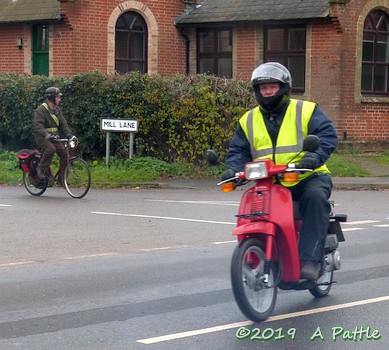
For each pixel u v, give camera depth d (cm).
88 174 1950
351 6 2859
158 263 1188
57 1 3048
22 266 1166
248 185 2311
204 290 1023
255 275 848
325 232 884
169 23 3192
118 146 2548
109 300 971
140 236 1416
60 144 1977
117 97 2508
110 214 1677
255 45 3048
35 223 1543
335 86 2867
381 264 1194
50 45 3048
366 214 1720
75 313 912
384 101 2955
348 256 1251
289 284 878
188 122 2494
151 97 2489
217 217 1645
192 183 2328
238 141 910
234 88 2505
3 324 866
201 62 3216
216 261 1205
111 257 1233
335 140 885
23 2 3155
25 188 2184
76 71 2998
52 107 1980
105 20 3050
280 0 2997
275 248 858
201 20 3120
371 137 2938
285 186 885
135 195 2066
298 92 2962
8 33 3194
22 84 2656
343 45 2859
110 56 3066
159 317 894
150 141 2539
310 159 834
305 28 2933
